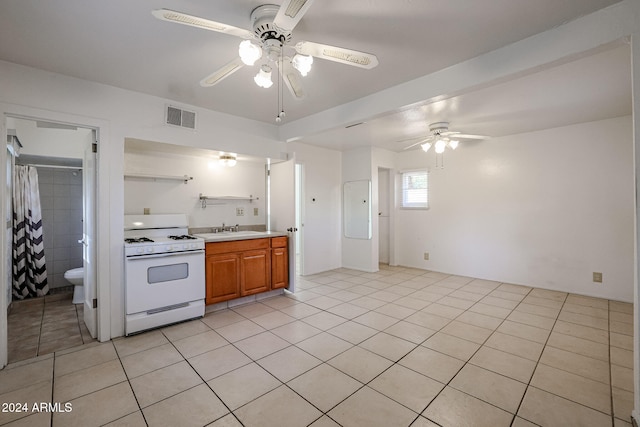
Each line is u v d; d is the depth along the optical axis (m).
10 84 2.27
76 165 4.33
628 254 3.64
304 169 5.12
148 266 2.82
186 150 3.42
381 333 2.78
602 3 1.64
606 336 2.70
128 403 1.80
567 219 4.04
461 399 1.84
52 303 3.69
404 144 5.13
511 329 2.86
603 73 2.42
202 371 2.15
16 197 3.75
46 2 1.60
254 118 3.72
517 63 2.03
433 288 4.29
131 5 1.64
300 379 2.05
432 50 2.12
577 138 3.94
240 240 3.56
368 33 1.92
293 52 2.09
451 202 5.15
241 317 3.20
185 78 2.57
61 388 1.95
